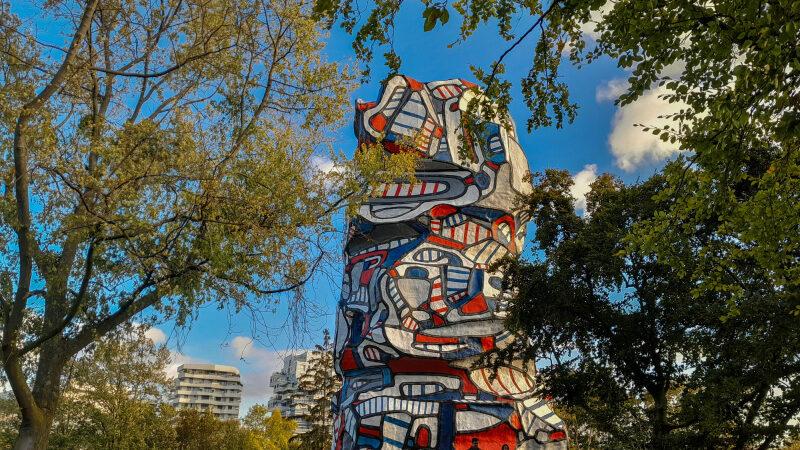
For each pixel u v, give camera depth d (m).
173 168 13.33
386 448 22.66
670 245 13.80
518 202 27.27
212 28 15.27
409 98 28.06
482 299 25.11
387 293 24.52
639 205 23.31
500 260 24.19
